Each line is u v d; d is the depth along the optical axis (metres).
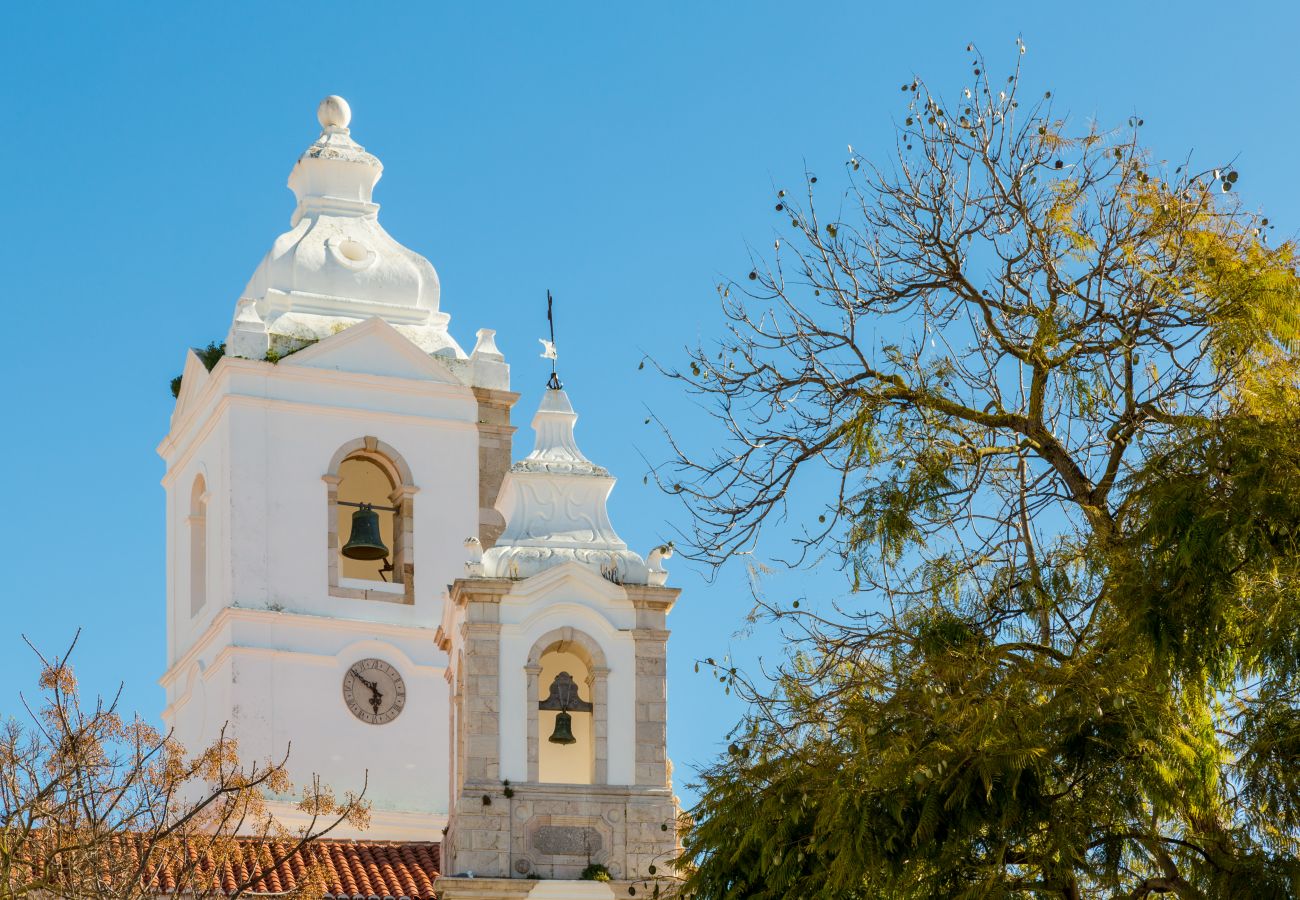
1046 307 29.80
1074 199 30.83
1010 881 26.61
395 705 53.47
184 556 56.66
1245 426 28.02
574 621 45.47
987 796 26.73
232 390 54.38
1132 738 26.58
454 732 46.00
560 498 47.28
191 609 55.78
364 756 52.91
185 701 55.28
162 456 58.91
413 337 56.97
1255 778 26.98
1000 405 30.53
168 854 35.59
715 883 30.36
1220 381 29.56
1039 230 30.66
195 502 56.56
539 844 43.88
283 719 52.62
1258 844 27.00
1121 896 27.14
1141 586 27.33
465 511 55.53
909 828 27.30
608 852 44.09
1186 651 26.94
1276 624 26.38
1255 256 29.98
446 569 54.94
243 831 49.53
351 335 55.62
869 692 29.44
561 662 46.25
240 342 54.91
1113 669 27.22
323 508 54.44
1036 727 26.94
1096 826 26.91
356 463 55.91
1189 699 27.25
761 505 30.92
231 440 54.09
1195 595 26.98
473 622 44.94
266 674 52.78
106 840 33.38
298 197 60.09
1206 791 26.72
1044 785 26.89
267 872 35.34
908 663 29.28
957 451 30.41
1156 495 27.61
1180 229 30.27
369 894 44.44
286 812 51.12
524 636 45.12
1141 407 29.66
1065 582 29.11
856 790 27.73
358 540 54.03
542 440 48.22
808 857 29.20
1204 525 26.94
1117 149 31.28
